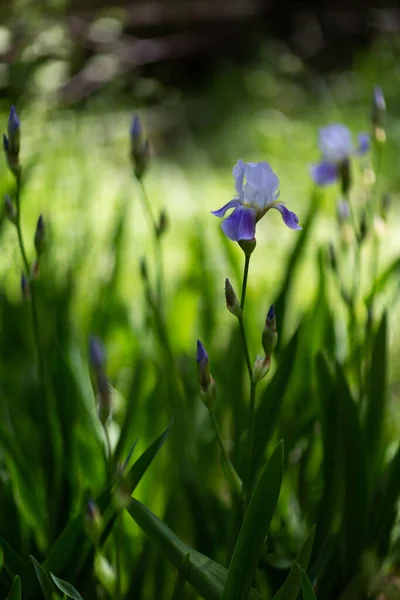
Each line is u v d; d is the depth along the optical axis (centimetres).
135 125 178
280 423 180
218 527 171
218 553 170
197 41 708
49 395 184
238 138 553
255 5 752
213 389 155
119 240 208
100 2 531
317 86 654
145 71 673
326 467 167
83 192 273
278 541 170
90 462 174
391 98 567
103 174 399
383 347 172
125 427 167
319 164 192
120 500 149
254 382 155
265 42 696
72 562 157
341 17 764
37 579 159
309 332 186
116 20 438
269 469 150
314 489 174
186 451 177
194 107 624
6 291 212
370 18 745
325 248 205
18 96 320
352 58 736
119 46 492
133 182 404
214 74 703
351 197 341
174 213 395
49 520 169
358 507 165
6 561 158
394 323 270
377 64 632
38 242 167
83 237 243
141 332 206
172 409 177
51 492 173
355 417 164
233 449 176
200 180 479
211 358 192
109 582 152
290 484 178
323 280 186
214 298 206
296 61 683
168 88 661
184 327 216
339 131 189
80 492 175
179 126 591
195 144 564
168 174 489
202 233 218
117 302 213
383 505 167
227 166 517
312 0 766
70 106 388
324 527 167
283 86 649
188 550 153
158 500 178
